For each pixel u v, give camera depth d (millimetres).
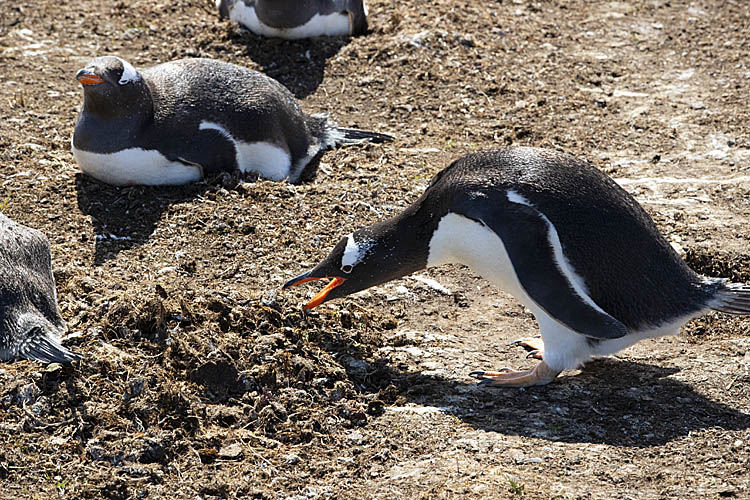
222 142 13711
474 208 9406
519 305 11844
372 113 17406
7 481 7910
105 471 8094
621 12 22562
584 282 9305
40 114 16109
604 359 10594
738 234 13227
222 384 9406
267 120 14055
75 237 12477
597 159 15961
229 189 13672
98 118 13164
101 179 13750
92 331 9562
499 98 18047
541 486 8000
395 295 11844
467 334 11180
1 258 9633
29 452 8211
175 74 13945
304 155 14945
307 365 9703
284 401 9312
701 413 9281
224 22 20188
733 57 20016
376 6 21828
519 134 16656
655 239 9609
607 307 9438
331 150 15625
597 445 8758
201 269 11883
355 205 13602
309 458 8656
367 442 8922
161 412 8781
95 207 13172
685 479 8172
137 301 9992
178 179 13758
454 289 12102
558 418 9258
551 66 19562
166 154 13445
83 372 9008
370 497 8023
